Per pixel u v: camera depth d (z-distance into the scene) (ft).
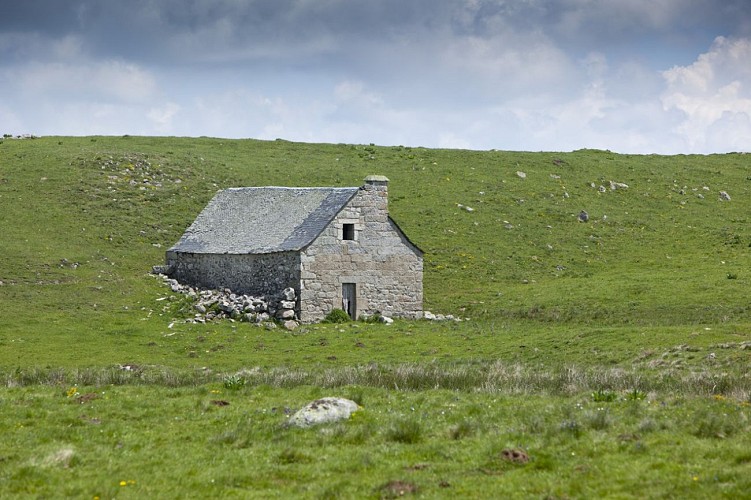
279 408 103.86
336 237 213.05
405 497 72.08
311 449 85.71
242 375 133.80
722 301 214.07
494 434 88.58
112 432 93.81
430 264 269.03
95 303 212.84
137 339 187.83
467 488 73.26
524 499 70.54
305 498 72.79
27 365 160.97
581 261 276.21
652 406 98.48
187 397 112.16
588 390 116.88
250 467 81.10
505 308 226.38
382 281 218.79
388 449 84.84
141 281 234.38
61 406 105.91
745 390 113.19
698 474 73.67
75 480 78.02
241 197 258.37
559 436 85.76
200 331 195.52
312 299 208.85
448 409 100.99
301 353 176.14
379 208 219.61
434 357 169.48
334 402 97.81
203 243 241.96
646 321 201.36
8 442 89.40
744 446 80.07
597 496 70.59
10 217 275.39
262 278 217.97
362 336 191.52
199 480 77.82
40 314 201.87
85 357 170.71
